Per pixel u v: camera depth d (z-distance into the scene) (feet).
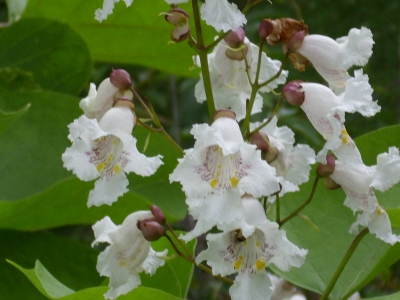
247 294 1.90
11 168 2.61
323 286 2.23
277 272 2.24
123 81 2.04
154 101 3.91
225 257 1.91
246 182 1.88
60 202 2.40
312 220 2.32
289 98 2.01
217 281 3.68
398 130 2.34
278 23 2.05
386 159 2.02
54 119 2.68
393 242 2.01
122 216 2.49
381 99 4.61
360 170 2.02
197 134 1.87
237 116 2.22
